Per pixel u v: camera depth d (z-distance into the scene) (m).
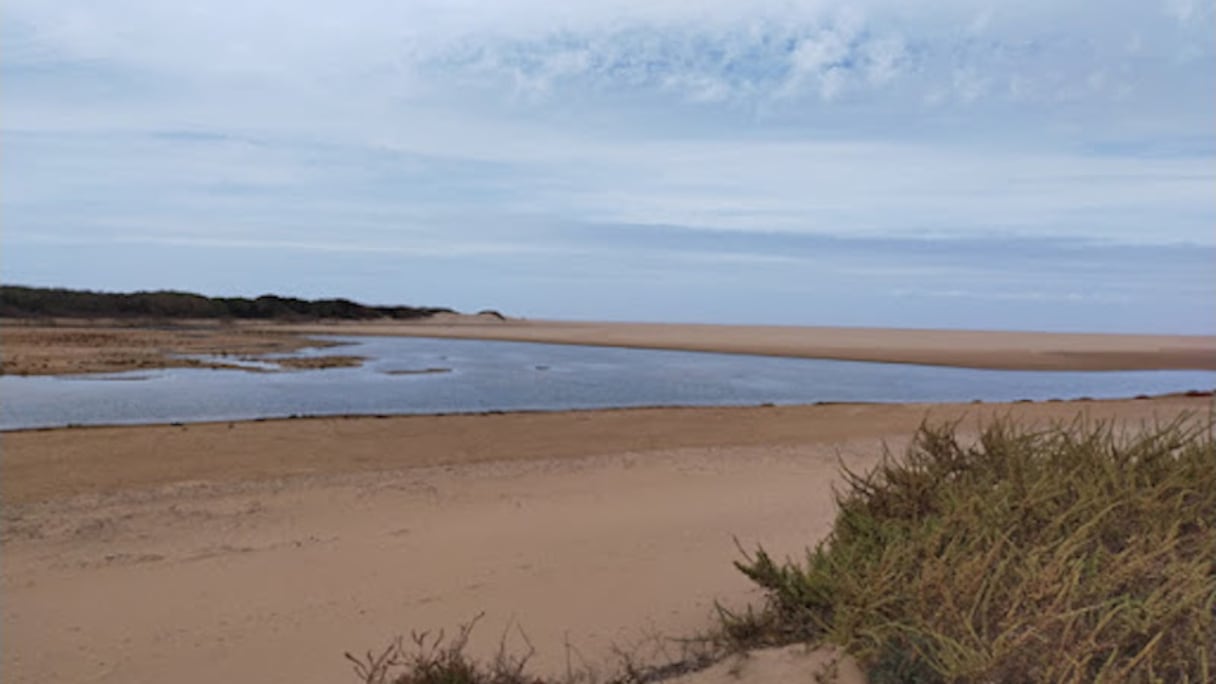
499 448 11.70
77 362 25.33
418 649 4.02
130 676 3.82
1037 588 2.66
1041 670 2.49
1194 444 3.76
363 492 8.27
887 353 43.78
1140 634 2.52
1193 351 49.69
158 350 32.34
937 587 2.84
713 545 5.83
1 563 5.67
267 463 10.16
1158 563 2.82
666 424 14.40
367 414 15.43
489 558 5.62
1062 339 73.94
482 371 27.94
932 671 2.73
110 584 5.17
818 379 28.02
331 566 5.51
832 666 2.96
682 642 3.86
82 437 11.59
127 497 8.00
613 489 8.48
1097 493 3.24
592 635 4.13
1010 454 3.76
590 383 24.34
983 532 3.03
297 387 20.81
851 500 3.99
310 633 4.29
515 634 4.20
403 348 41.31
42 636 4.30
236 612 4.63
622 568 5.28
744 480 9.04
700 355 40.69
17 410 15.45
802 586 3.53
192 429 12.57
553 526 6.63
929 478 3.86
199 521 6.96
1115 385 27.78
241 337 44.94
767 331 88.94
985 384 27.48
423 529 6.59
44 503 7.72
